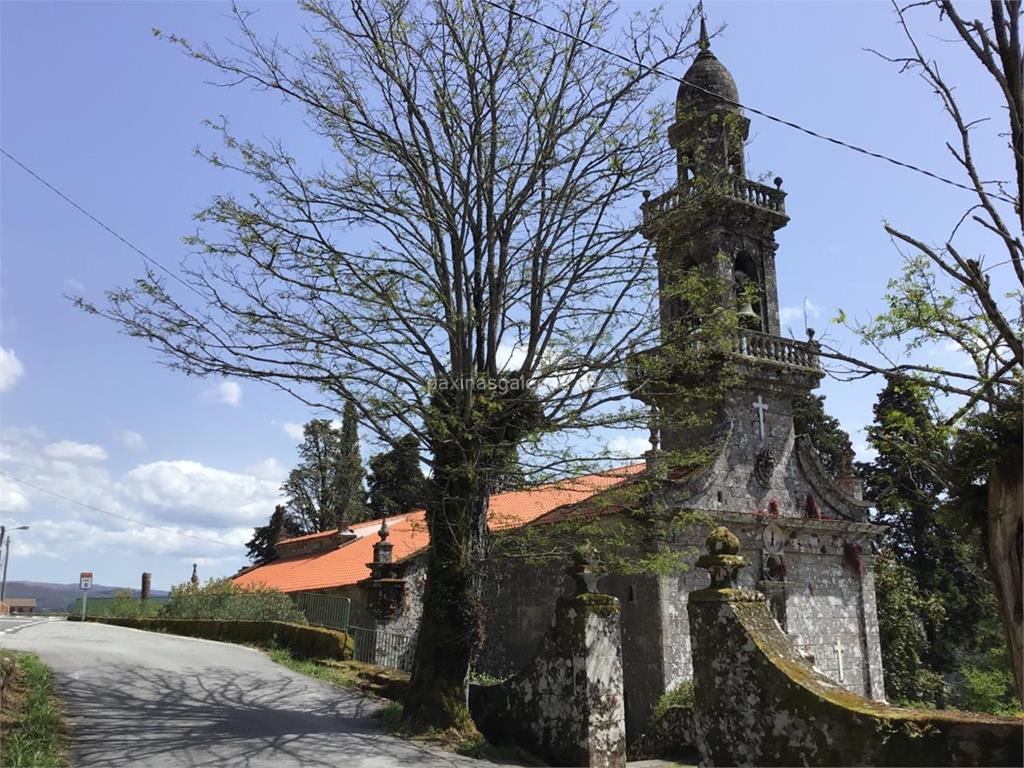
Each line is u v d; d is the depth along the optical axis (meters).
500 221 14.84
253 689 16.28
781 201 27.22
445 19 14.57
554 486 15.65
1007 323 7.11
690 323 16.70
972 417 7.02
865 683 24.92
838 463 39.31
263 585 32.94
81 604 37.56
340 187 15.01
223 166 14.38
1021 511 6.37
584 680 11.72
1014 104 6.54
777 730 8.75
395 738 12.60
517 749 12.38
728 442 24.02
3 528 57.50
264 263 13.91
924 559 39.75
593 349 15.14
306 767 10.62
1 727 10.77
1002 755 6.85
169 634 27.94
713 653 9.73
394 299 14.26
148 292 13.43
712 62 27.02
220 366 13.73
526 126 15.16
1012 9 6.61
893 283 8.53
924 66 7.08
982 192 6.73
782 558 24.00
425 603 14.13
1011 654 6.36
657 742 13.28
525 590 25.30
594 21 15.03
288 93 14.79
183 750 11.20
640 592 21.58
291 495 58.38
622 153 15.23
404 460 15.00
